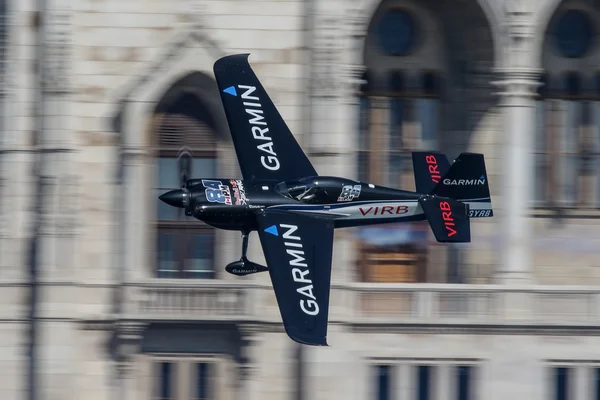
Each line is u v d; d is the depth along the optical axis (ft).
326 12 464.24
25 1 472.85
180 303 475.72
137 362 481.46
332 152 465.88
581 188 513.86
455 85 506.89
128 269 474.49
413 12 504.43
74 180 472.03
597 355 487.61
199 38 469.16
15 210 478.18
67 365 476.13
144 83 469.98
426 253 509.76
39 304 474.08
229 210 377.09
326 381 479.00
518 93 479.41
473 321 483.51
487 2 476.13
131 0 468.75
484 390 486.38
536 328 485.56
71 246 473.67
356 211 396.98
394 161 507.30
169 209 484.33
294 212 385.29
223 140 481.05
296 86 470.39
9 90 475.31
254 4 467.93
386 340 482.28
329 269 371.97
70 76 468.75
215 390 485.15
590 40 513.04
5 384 477.77
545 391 488.85
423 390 487.61
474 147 502.38
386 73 506.48
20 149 476.54
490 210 409.08
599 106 514.27
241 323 473.26
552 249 514.27
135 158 471.62
